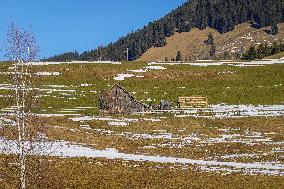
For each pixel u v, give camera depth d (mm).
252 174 46656
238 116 78500
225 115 79375
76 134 60531
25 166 34656
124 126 69312
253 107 87062
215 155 55688
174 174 45844
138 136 64250
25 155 35125
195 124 72125
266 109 84500
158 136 64875
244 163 51531
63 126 65062
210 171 47469
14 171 40031
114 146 57094
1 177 39281
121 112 81500
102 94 82375
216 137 65312
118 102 81938
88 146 55156
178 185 42688
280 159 53688
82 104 86938
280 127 71312
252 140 63562
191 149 58219
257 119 75688
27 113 33688
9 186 38094
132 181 43312
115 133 65312
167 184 42844
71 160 47281
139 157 52062
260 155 55688
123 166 47438
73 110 81438
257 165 50625
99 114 79375
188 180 44156
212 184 43125
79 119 72375
